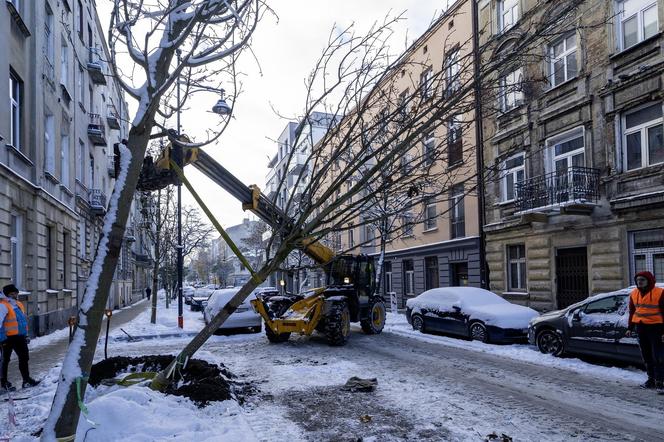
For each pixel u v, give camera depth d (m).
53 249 17.73
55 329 17.08
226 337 15.34
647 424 5.90
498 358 10.55
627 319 9.06
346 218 5.28
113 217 3.71
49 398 6.83
